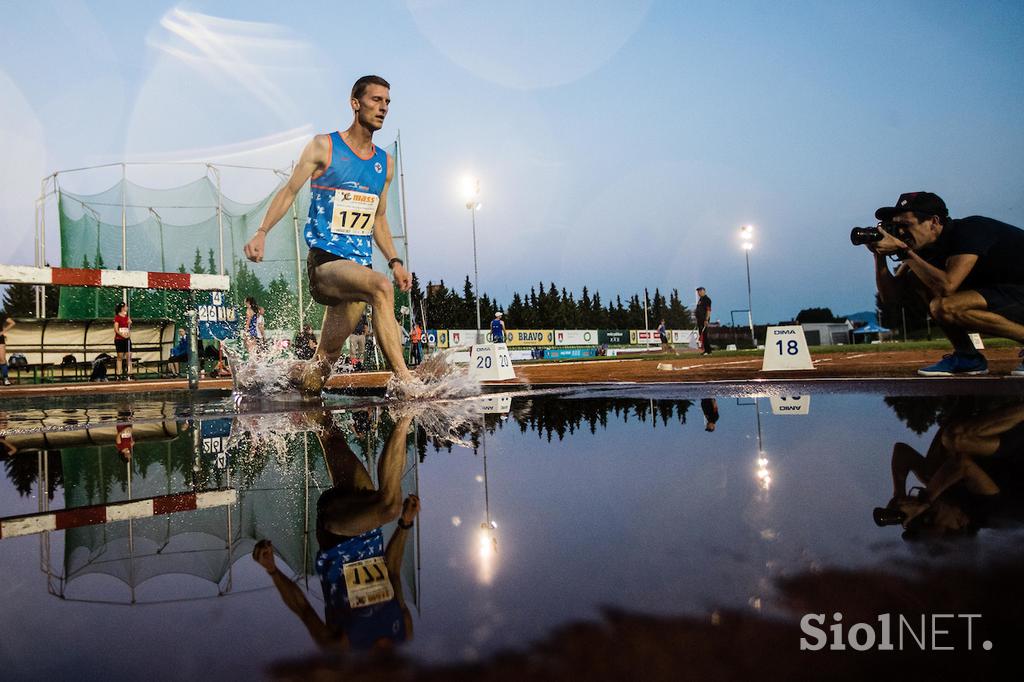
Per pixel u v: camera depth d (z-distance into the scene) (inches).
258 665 17.5
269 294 582.9
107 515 43.3
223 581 26.9
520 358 1364.4
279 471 60.6
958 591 21.0
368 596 23.6
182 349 553.0
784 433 67.3
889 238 160.1
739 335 1614.2
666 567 25.1
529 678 15.6
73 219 621.9
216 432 103.7
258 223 596.1
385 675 16.2
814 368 239.5
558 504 39.0
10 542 36.2
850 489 38.8
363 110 167.6
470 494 44.2
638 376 275.9
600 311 2684.5
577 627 19.2
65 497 50.6
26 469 67.6
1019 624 18.1
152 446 86.1
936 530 28.7
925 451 52.7
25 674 17.4
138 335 548.4
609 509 36.6
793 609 20.0
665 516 34.1
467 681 15.6
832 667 15.8
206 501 47.2
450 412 121.6
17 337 477.7
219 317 539.8
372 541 32.8
